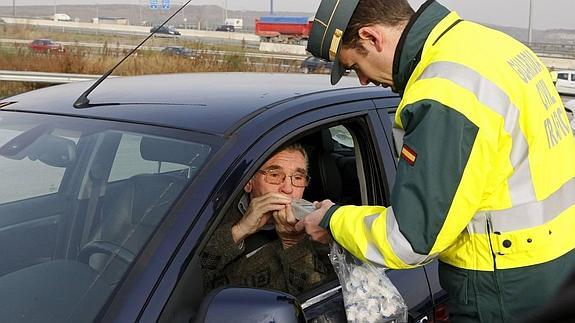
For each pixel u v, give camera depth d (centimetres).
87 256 180
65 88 265
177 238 162
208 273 209
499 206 180
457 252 191
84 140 213
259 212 214
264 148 189
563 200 189
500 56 180
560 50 5781
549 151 185
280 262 221
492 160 173
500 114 172
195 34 5781
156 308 151
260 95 222
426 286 232
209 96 222
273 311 151
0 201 212
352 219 188
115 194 192
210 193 172
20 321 163
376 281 205
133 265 160
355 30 190
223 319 150
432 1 189
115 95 235
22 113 239
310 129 208
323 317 197
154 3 2888
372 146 239
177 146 190
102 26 6438
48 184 214
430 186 168
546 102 188
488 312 190
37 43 2230
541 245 182
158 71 1995
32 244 193
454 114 168
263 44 4569
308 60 1850
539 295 185
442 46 181
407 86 189
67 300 165
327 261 224
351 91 243
